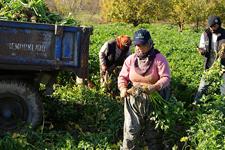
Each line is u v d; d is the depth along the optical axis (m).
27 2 8.66
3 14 8.16
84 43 7.67
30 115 7.72
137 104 6.53
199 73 12.30
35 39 7.50
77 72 7.74
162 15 40.56
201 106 7.34
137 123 6.59
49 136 7.57
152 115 6.70
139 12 40.75
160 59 6.43
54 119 8.53
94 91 9.34
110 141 7.59
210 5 39.38
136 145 6.73
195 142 6.64
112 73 9.65
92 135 7.57
